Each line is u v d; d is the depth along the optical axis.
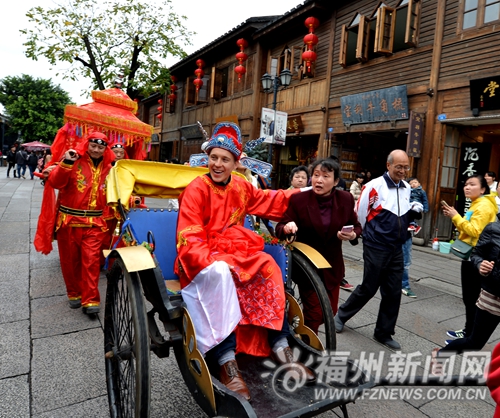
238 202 2.37
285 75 8.97
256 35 12.28
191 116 17.47
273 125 9.16
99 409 2.11
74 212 3.26
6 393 2.18
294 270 2.54
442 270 5.97
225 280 1.84
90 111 3.94
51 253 5.20
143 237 2.38
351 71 9.52
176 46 12.77
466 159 7.82
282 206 2.57
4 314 3.22
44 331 2.98
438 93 7.60
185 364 1.87
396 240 3.03
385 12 8.23
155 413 2.08
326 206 2.57
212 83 14.72
